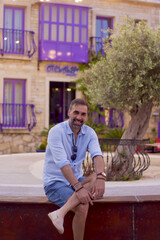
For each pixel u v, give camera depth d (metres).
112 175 6.64
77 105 3.32
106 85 6.77
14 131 16.75
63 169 3.18
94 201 3.55
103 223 3.57
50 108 18.55
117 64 6.77
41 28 17.11
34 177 6.11
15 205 3.57
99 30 18.41
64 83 18.69
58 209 3.19
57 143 3.26
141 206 3.63
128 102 6.79
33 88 17.14
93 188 3.24
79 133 3.42
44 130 17.22
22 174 6.43
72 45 17.56
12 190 4.13
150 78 6.45
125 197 3.73
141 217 3.63
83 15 17.81
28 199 3.63
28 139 17.03
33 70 17.14
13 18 16.97
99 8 18.11
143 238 3.64
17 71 16.89
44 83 17.33
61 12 17.48
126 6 18.52
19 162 8.33
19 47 17.00
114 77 6.71
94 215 3.56
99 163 3.33
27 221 3.57
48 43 17.17
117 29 7.45
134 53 6.64
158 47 6.48
